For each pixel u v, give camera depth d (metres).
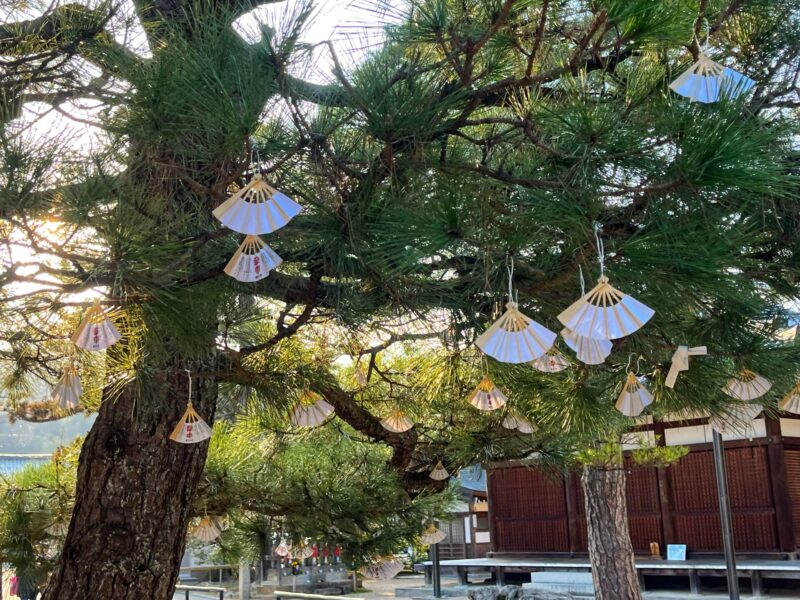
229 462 4.42
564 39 2.06
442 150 1.92
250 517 4.94
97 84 2.13
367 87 1.76
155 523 2.99
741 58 2.08
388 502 4.58
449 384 3.65
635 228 1.91
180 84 1.73
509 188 1.92
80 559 2.92
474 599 13.52
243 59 1.73
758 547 12.72
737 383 2.61
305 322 2.68
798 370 2.53
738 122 1.67
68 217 1.67
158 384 2.73
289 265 2.57
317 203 1.96
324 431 4.62
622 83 1.97
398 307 2.39
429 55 1.90
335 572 17.23
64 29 2.13
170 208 1.98
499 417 4.14
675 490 13.78
